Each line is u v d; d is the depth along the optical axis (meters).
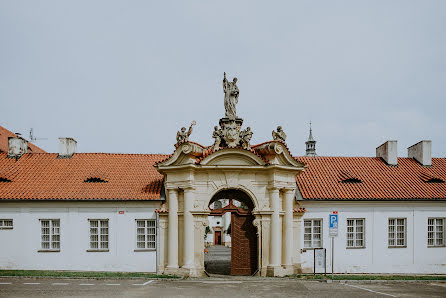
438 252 31.06
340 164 34.69
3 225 29.48
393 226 31.05
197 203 26.94
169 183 27.48
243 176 27.27
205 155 27.12
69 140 34.06
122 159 33.81
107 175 31.44
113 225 29.17
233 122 27.91
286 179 27.70
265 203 27.14
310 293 19.77
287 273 26.89
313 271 29.53
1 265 29.14
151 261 28.73
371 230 30.58
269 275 26.48
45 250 29.11
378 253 30.47
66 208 29.44
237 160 27.16
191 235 26.61
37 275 24.47
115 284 22.03
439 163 36.06
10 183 30.34
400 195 30.86
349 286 22.27
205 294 19.22
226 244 84.56
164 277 24.66
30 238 29.23
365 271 30.17
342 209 30.45
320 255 27.25
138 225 29.30
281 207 27.83
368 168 34.38
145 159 34.09
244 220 27.89
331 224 24.28
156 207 29.12
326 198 29.86
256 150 27.84
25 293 18.84
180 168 26.81
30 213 29.44
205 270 29.06
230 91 28.23
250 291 20.25
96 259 28.98
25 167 32.34
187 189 26.80
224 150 26.75
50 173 31.69
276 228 26.88
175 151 26.92
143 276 24.83
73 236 29.19
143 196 29.06
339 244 30.16
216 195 28.23
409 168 34.88
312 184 31.30
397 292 20.47
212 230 89.38
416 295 19.69
